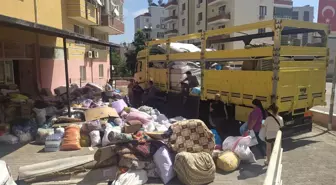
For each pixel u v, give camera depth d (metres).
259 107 6.79
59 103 10.73
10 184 3.67
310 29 8.27
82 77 20.11
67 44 16.73
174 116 11.41
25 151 6.98
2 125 7.91
